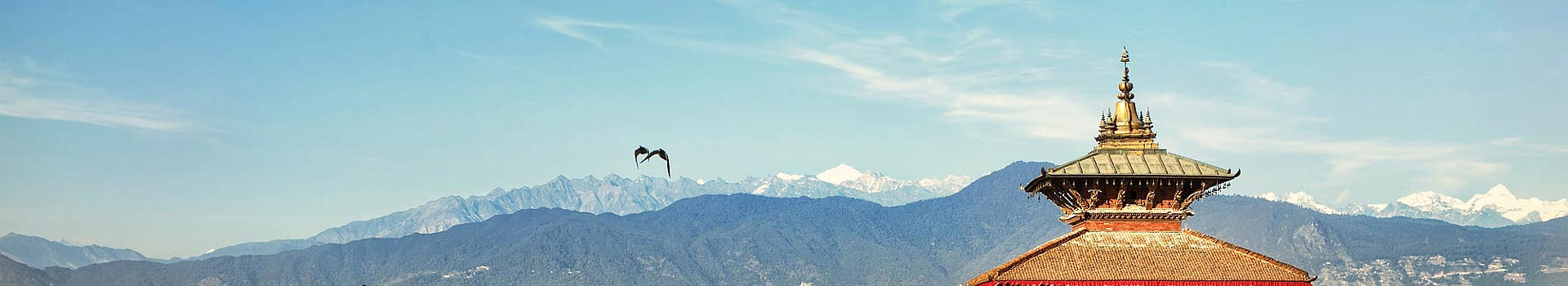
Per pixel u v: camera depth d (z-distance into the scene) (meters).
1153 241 80.94
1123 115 84.06
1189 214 82.25
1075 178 81.25
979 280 80.81
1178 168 81.56
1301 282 78.50
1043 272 78.75
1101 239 81.12
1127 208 81.62
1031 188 85.88
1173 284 78.38
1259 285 78.50
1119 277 78.44
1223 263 79.44
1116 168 81.44
